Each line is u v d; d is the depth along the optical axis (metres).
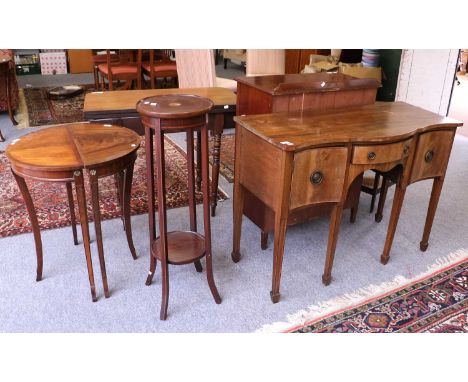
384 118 2.24
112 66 5.22
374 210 3.03
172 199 3.03
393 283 2.28
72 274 2.27
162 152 1.74
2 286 2.16
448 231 2.79
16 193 3.05
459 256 2.53
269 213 2.37
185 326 1.96
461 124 2.24
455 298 2.18
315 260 2.45
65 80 6.55
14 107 4.79
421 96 4.94
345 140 1.90
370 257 2.50
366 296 2.18
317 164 1.90
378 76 5.01
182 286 2.21
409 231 2.78
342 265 2.42
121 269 2.32
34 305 2.05
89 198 3.00
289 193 1.88
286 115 2.21
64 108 5.11
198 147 3.04
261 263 2.41
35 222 2.09
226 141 4.24
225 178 3.42
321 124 2.08
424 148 2.20
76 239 2.50
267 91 2.29
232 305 2.09
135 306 2.07
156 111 1.67
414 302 2.15
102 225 2.72
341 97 2.46
